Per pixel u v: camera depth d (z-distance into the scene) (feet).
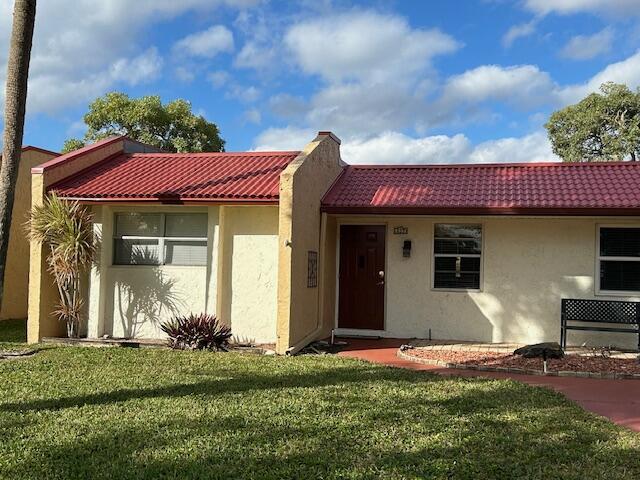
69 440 18.83
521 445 18.97
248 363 32.76
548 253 41.86
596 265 41.04
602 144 126.41
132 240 43.09
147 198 39.99
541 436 20.01
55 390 25.58
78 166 45.57
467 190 43.52
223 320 41.24
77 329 41.73
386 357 36.91
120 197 40.32
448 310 43.52
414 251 44.47
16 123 32.89
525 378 30.94
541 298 41.81
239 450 18.06
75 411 22.16
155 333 41.96
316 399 24.27
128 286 42.39
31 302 40.81
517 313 42.14
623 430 21.20
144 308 42.14
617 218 40.19
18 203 55.67
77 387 26.20
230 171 45.06
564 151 130.72
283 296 36.55
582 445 19.17
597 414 23.58
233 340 41.09
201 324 38.24
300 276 38.37
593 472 16.80
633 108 122.83
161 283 41.96
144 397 24.41
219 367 31.45
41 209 40.42
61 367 30.89
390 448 18.44
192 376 28.94
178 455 17.63
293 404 23.36
